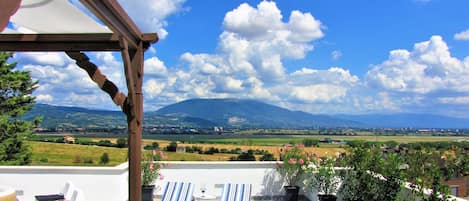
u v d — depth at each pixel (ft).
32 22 11.07
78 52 12.55
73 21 10.86
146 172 22.29
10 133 41.55
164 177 24.09
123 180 22.70
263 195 24.32
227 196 20.34
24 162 41.42
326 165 20.89
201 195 21.88
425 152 13.17
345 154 18.24
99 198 21.88
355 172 17.35
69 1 8.85
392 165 14.61
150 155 23.11
